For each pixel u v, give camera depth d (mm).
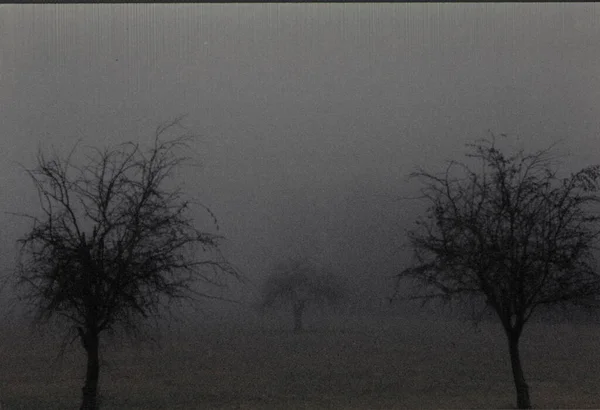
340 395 31672
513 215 23203
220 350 55656
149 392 33219
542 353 52219
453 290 23438
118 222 21406
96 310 21516
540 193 23188
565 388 33469
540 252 23094
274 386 35469
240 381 37469
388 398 30469
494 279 23266
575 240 22953
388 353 53250
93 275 21234
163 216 21781
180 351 54531
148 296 21594
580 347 56781
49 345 58531
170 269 21594
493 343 61938
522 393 23953
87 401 21516
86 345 21719
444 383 36188
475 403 28047
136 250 21562
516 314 23750
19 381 37438
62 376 39719
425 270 23578
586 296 22953
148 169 21875
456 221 23109
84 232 21391
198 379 38469
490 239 23328
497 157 23625
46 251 20875
